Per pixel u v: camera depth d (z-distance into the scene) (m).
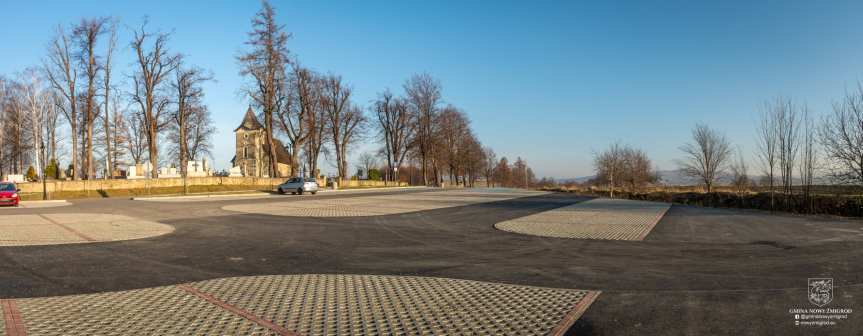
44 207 23.67
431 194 37.50
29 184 36.88
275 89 49.03
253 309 5.28
